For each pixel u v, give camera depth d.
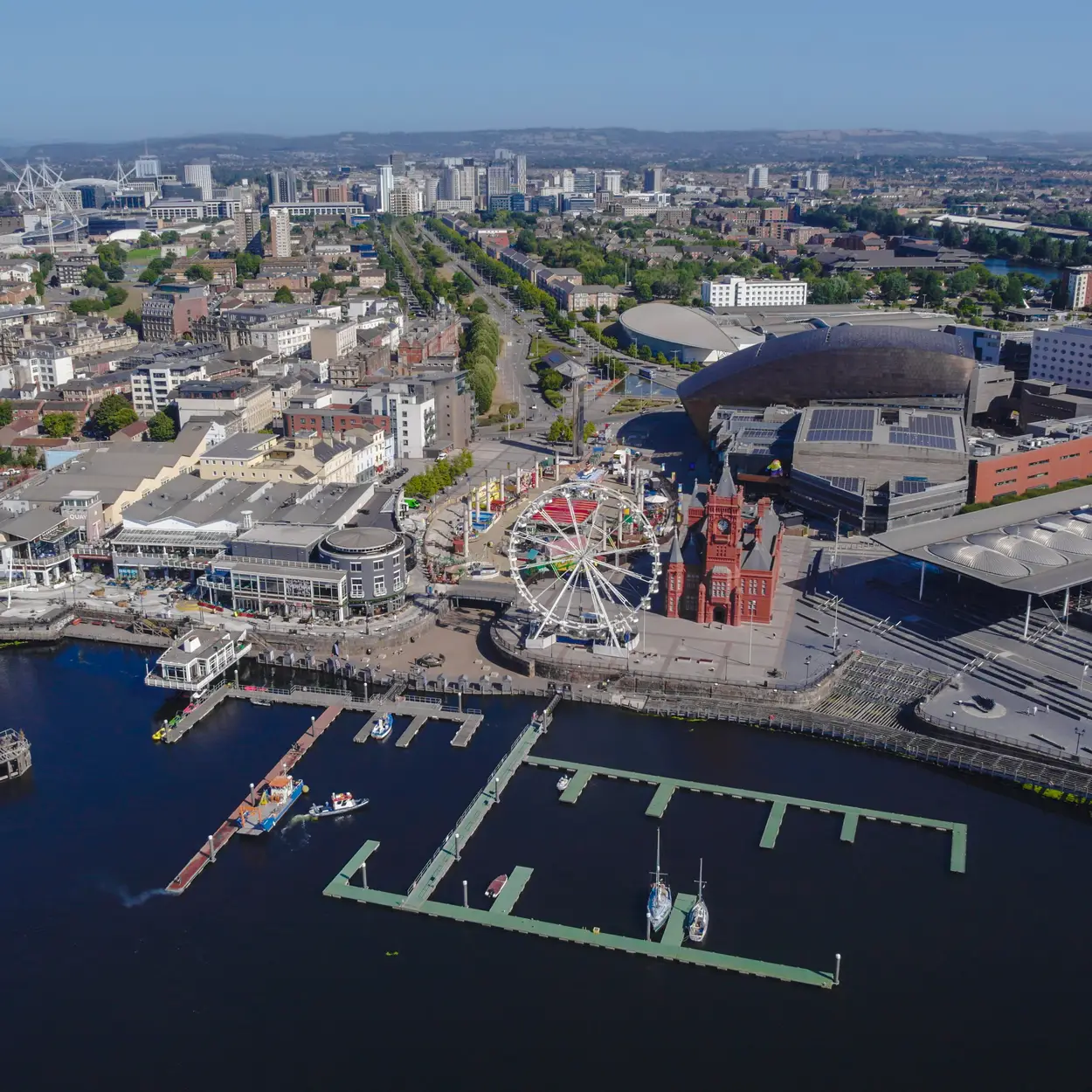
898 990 167.88
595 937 179.38
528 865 197.75
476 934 181.12
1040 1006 164.38
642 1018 163.62
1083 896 187.62
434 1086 152.12
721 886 191.25
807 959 174.12
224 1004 166.75
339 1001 167.25
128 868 197.25
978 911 184.25
